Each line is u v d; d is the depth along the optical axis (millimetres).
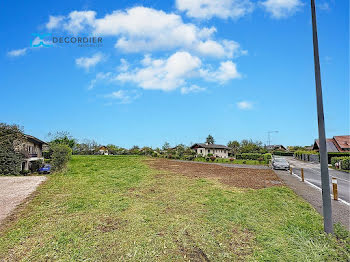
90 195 9648
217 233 5426
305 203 8023
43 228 5879
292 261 4113
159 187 11359
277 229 5641
